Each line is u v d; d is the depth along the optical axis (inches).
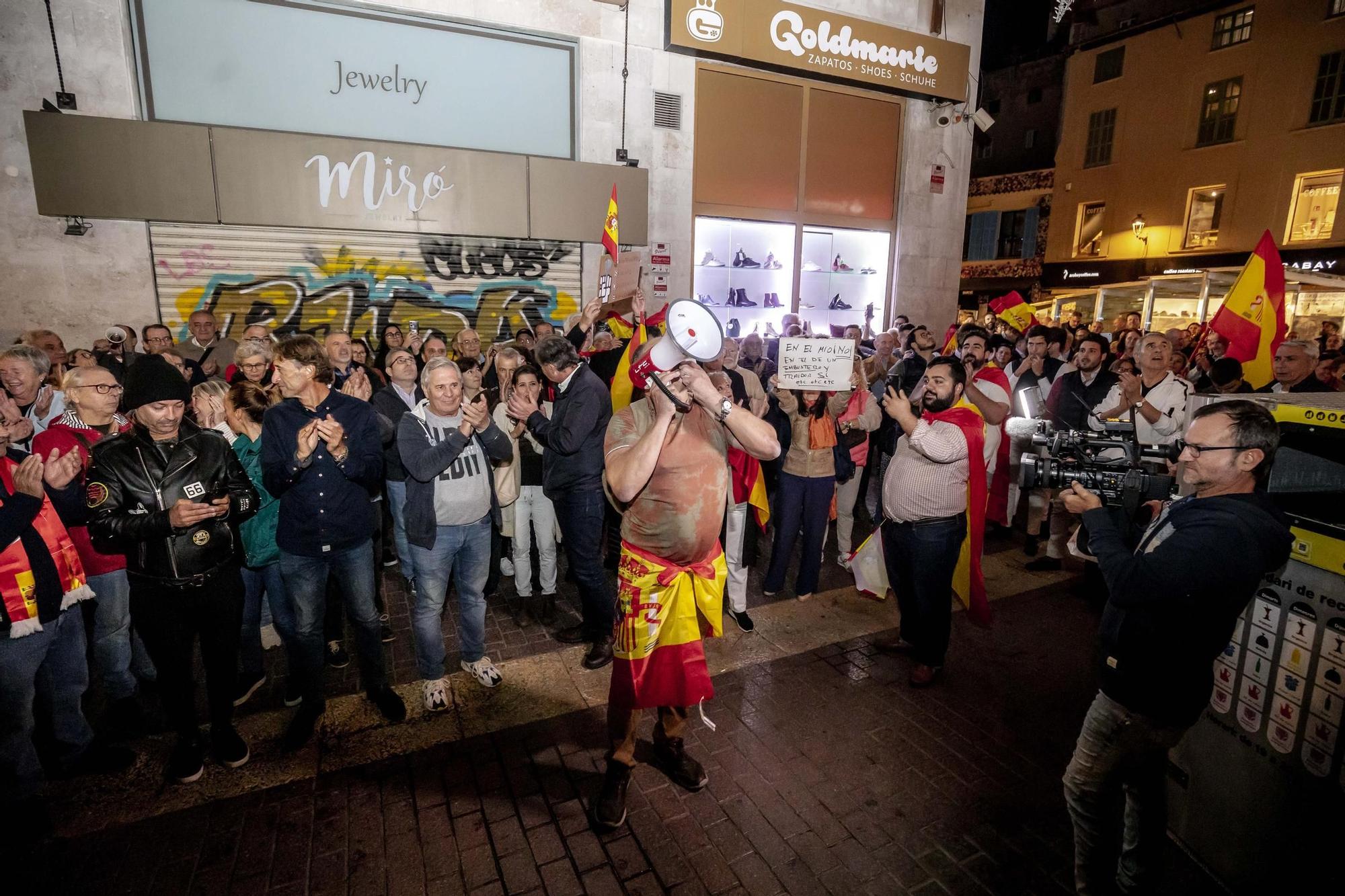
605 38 329.7
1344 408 83.0
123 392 109.3
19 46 245.1
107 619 129.4
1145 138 837.8
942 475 142.5
